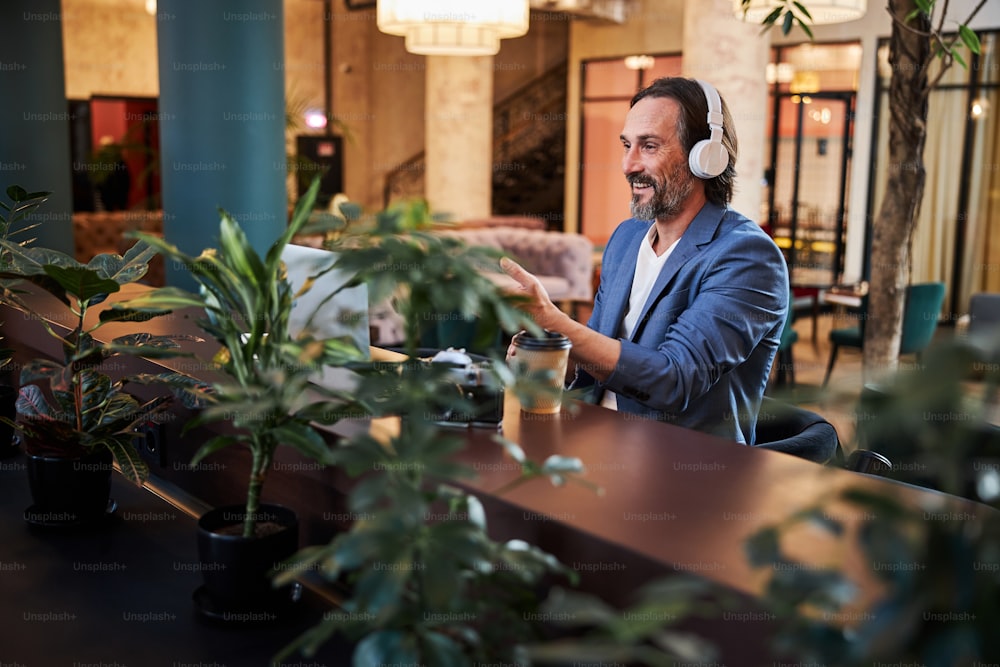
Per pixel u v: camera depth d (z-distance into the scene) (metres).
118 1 12.69
